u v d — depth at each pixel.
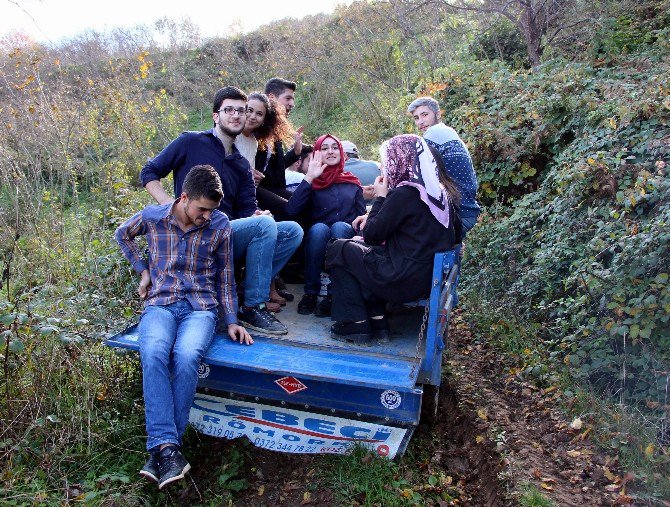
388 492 3.47
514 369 4.83
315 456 3.79
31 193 6.38
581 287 4.82
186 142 4.21
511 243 6.26
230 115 4.14
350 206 4.70
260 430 3.81
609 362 4.29
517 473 3.50
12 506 3.11
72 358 4.00
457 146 5.14
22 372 3.89
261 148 5.07
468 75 9.41
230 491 3.56
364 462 3.60
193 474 3.72
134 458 3.66
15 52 8.20
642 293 4.24
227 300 3.88
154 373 3.37
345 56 14.65
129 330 3.88
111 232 6.40
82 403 3.85
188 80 16.36
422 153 3.68
